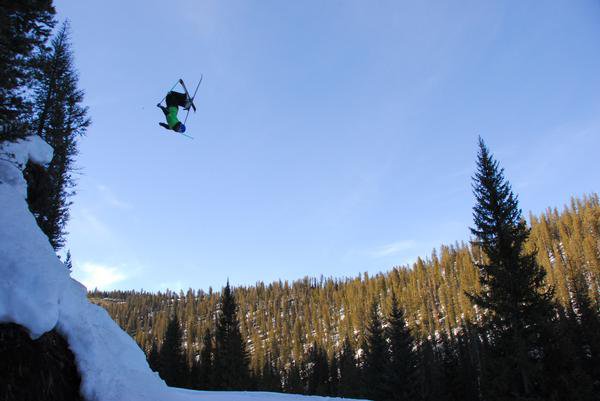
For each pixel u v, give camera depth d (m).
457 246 147.00
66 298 9.35
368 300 121.62
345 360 70.38
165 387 11.34
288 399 16.08
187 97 12.86
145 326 167.50
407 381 39.91
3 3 11.27
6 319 7.77
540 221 135.25
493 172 23.88
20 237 9.02
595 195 138.88
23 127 10.95
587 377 22.97
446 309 98.56
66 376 8.52
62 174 24.16
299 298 173.38
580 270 73.69
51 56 23.31
